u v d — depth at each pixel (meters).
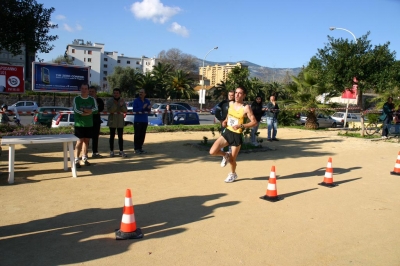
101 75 114.38
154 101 52.66
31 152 9.46
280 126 20.47
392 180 7.69
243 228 4.55
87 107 7.65
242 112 6.54
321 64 18.97
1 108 16.52
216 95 61.88
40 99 38.16
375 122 18.38
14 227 4.36
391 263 3.77
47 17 9.54
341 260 3.79
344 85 18.02
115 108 9.05
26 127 11.70
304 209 5.43
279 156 10.26
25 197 5.55
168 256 3.69
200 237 4.21
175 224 4.61
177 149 10.79
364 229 4.71
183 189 6.31
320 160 9.84
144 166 8.21
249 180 7.13
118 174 7.31
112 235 4.18
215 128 16.80
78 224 4.49
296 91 20.52
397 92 19.42
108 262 3.51
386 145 13.34
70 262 3.48
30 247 3.80
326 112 19.70
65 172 7.31
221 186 6.60
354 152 11.51
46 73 22.72
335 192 6.51
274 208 5.41
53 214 4.83
